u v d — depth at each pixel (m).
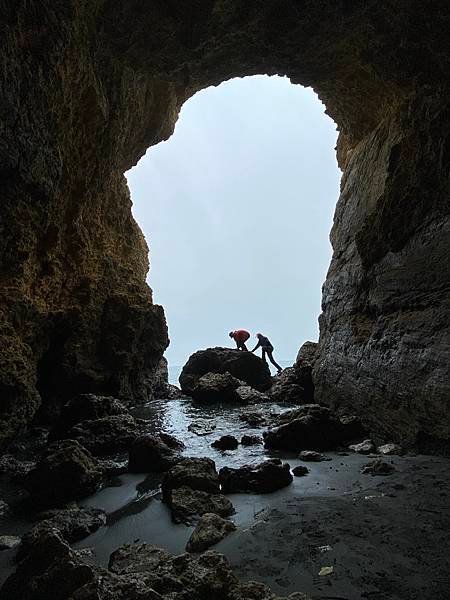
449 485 5.44
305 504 5.09
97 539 4.52
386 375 8.38
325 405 11.67
